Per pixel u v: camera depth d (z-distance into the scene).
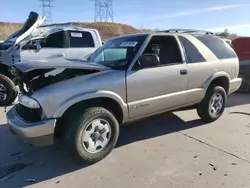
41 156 3.75
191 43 4.58
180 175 3.18
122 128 4.79
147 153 3.79
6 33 49.41
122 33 53.78
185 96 4.38
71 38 8.47
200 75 4.56
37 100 3.09
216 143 4.11
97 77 3.40
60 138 3.45
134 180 3.09
